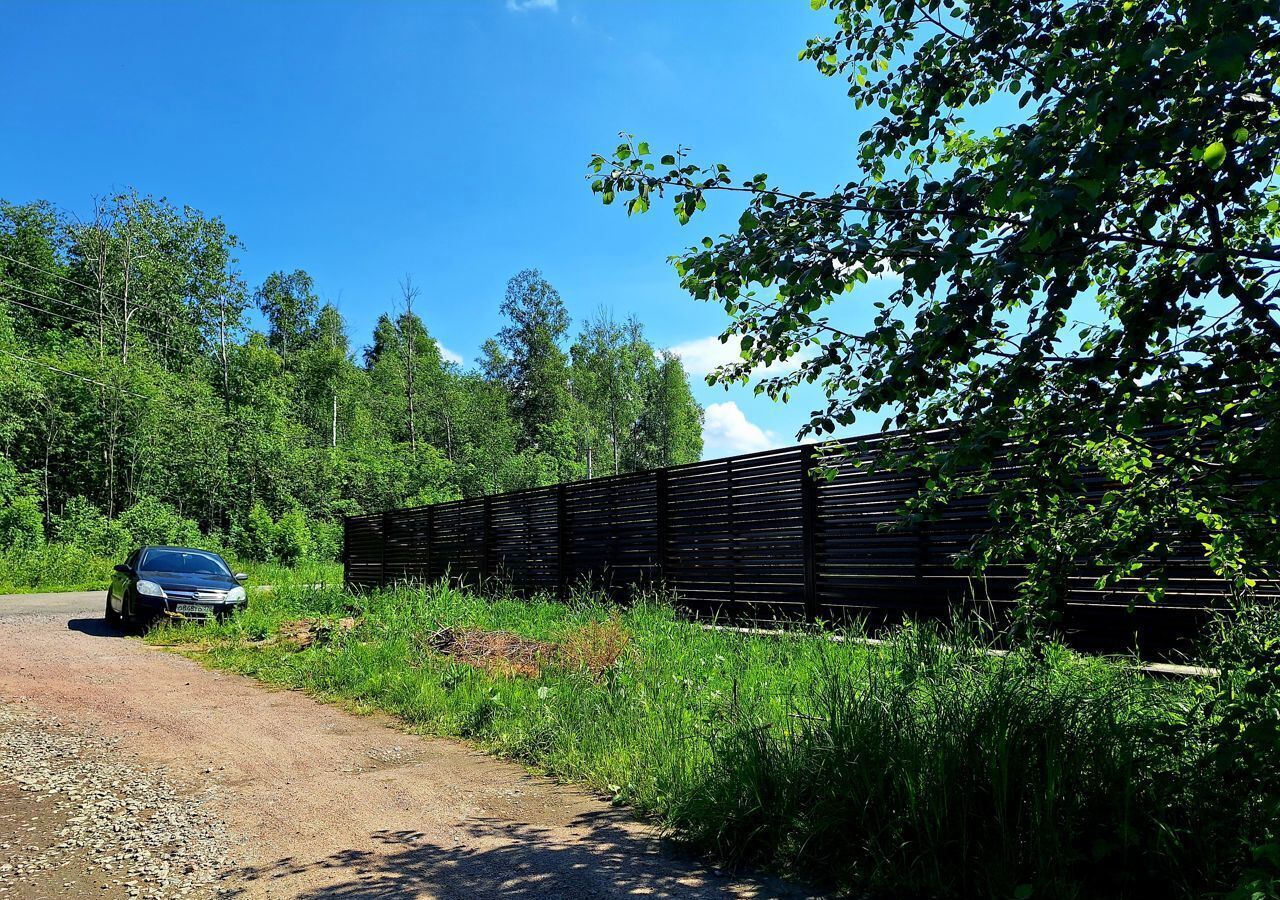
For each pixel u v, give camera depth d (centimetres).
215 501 3338
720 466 968
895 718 367
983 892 289
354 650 864
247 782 471
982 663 449
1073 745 326
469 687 687
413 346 6625
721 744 413
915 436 326
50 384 3161
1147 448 315
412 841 370
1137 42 198
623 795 428
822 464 387
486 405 5981
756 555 912
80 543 2631
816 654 661
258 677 842
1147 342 245
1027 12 280
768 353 337
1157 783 309
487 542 1452
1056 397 281
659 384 5750
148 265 4428
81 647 1071
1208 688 348
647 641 762
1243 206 280
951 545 696
